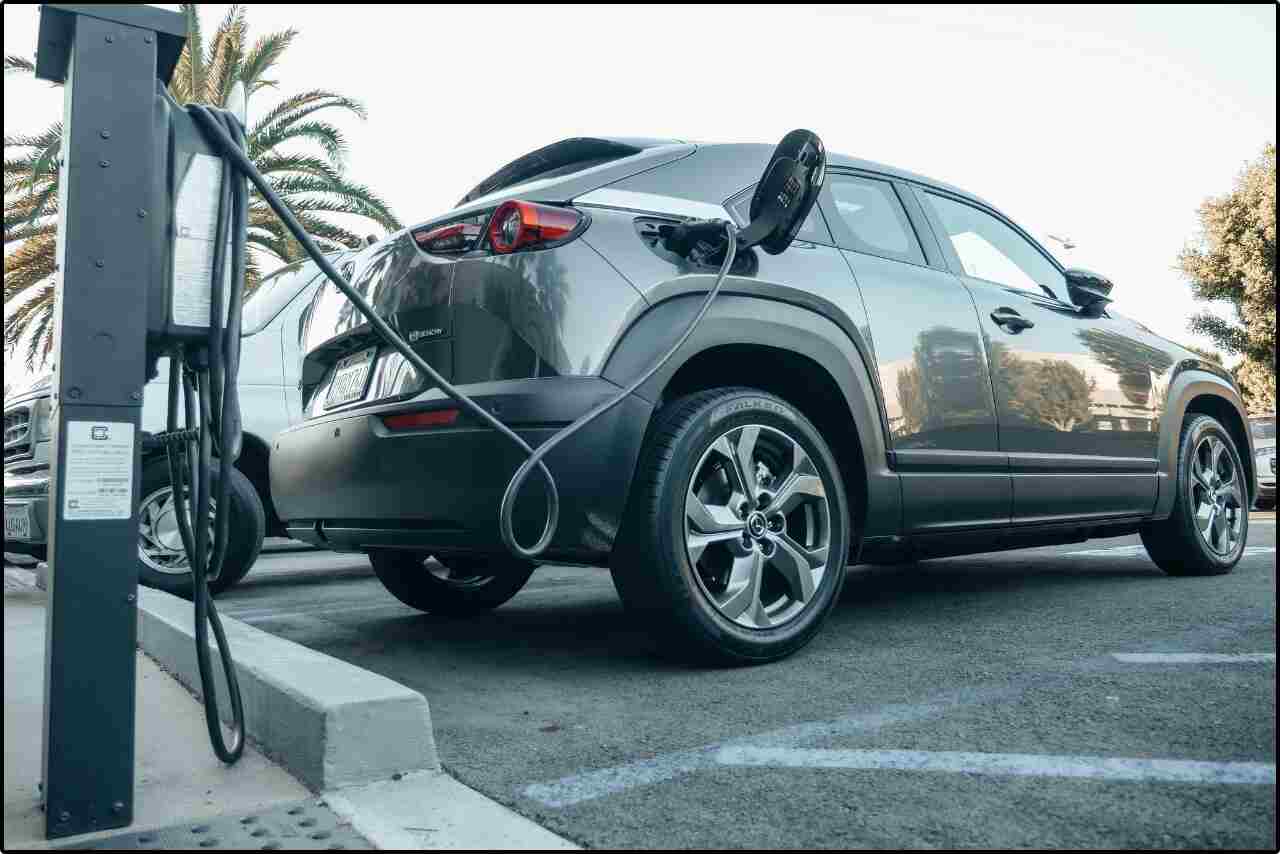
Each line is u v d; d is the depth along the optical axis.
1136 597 3.51
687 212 2.63
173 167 1.58
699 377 2.74
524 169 3.06
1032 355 3.39
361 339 2.67
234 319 1.63
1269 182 23.53
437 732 1.98
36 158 12.42
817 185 2.48
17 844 1.38
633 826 1.43
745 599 2.47
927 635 2.88
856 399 2.78
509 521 2.02
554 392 2.20
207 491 1.66
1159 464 3.88
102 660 1.46
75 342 1.46
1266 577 3.98
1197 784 1.53
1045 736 1.82
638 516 2.34
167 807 1.53
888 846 1.34
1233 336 24.80
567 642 2.99
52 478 1.46
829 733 1.89
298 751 1.66
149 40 1.53
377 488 2.42
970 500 3.09
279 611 3.89
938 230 3.38
